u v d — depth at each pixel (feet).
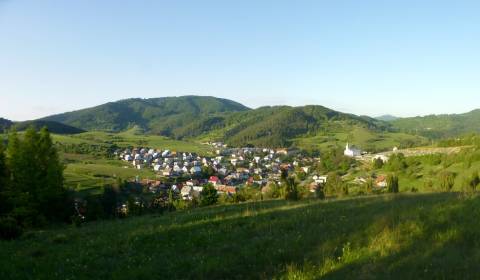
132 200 183.73
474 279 30.17
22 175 138.00
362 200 84.84
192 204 213.25
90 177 431.02
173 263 44.37
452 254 36.11
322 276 34.30
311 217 64.18
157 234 61.52
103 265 45.98
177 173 602.85
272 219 67.15
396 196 87.40
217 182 540.93
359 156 631.56
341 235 47.29
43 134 147.64
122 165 626.23
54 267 46.06
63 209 159.43
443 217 48.01
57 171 150.00
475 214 48.47
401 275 32.14
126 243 57.41
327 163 602.03
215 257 45.14
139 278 40.09
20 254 54.95
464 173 310.45
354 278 32.55
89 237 70.18
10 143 139.95
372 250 39.45
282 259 41.75
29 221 131.64
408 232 44.37
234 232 58.65
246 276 38.34
